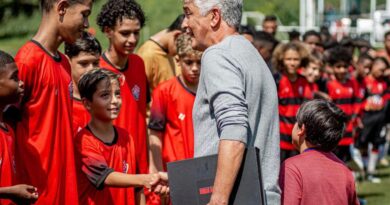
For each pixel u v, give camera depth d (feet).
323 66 32.24
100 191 16.01
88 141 16.01
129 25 18.81
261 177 12.71
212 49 13.10
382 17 76.89
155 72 22.65
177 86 19.72
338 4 93.66
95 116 16.21
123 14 18.78
